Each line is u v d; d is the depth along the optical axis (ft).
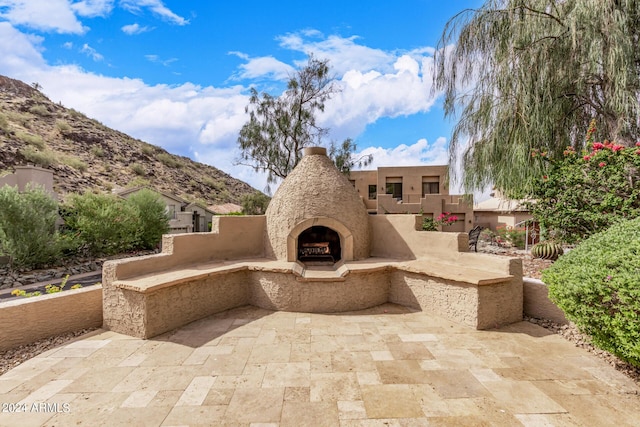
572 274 11.72
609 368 12.42
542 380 11.62
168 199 81.46
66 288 32.35
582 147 26.78
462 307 17.15
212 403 10.37
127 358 13.53
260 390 11.12
